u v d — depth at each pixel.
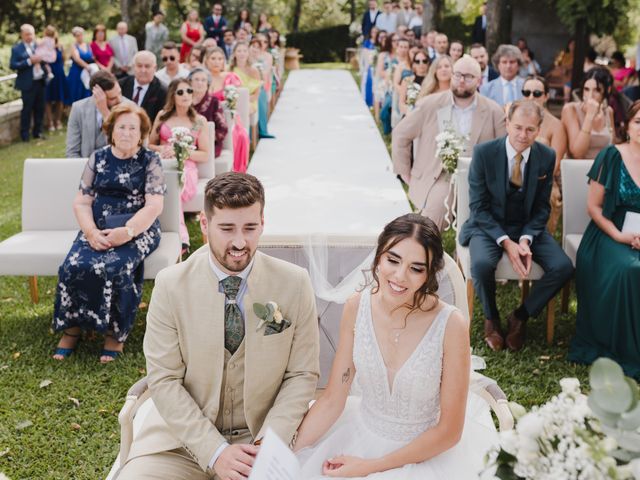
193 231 6.43
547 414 1.66
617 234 4.22
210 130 6.34
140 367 4.19
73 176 4.96
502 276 4.40
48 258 4.52
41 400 3.84
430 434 2.51
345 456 2.54
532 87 5.77
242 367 2.61
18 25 22.94
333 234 3.20
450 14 23.33
